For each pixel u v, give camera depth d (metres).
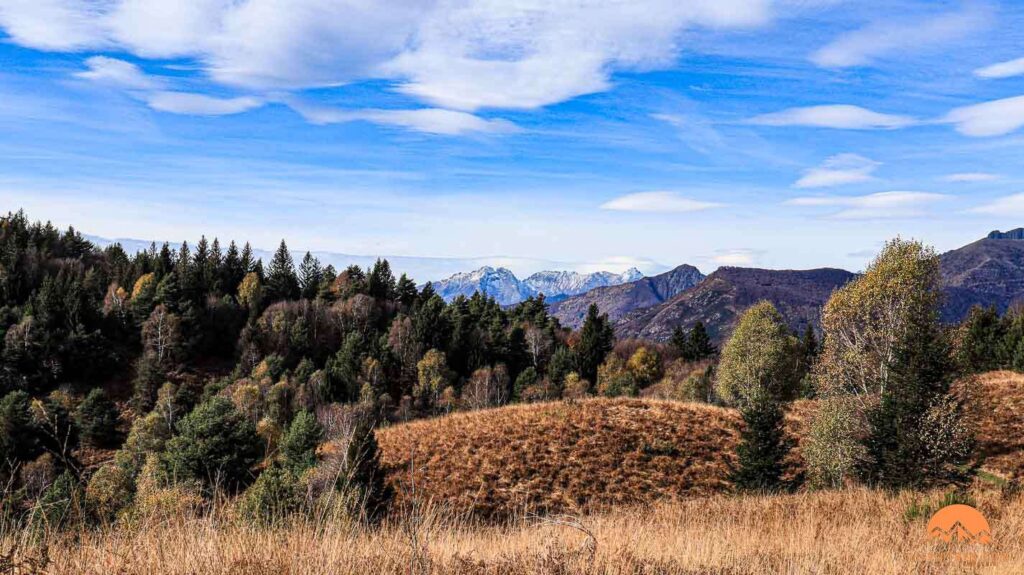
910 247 32.81
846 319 34.31
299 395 70.19
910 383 24.08
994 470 28.42
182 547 4.50
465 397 84.31
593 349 106.56
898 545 9.26
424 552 4.82
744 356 55.00
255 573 4.23
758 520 12.80
